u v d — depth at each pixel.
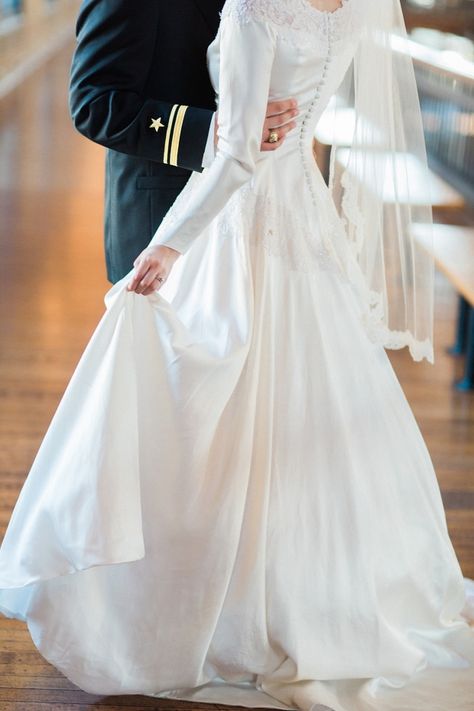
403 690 3.02
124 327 2.70
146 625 2.84
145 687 2.91
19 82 17.05
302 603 2.88
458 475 4.66
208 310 2.89
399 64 3.12
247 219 2.89
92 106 3.06
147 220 3.34
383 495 3.03
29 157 11.60
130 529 2.64
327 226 3.00
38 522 2.68
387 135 3.10
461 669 3.12
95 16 3.05
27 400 5.29
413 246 3.25
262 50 2.58
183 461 2.76
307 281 2.92
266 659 2.93
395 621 3.13
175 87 3.15
